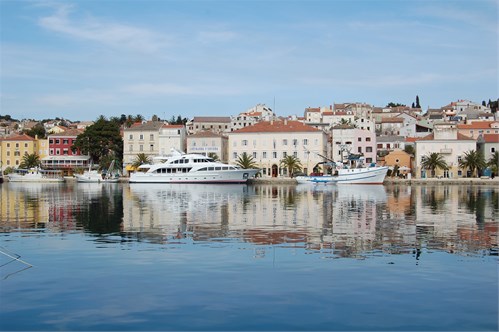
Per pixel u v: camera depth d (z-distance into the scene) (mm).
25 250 27469
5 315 17328
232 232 34125
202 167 120875
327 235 32719
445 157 143750
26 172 157500
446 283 20672
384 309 17766
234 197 72562
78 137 169250
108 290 19875
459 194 82000
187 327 16281
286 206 55719
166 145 160250
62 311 17672
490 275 21828
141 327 16297
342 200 66062
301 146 145500
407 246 28531
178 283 20750
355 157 125000
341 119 195125
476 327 16266
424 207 54625
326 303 18328
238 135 147625
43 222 39969
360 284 20547
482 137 155250
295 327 16250
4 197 73500
